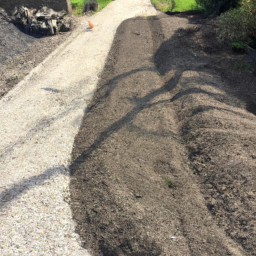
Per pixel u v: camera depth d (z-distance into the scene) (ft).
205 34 32.89
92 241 11.98
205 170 14.34
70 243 11.94
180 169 14.82
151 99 21.22
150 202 13.03
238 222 11.41
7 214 12.95
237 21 28.19
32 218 12.88
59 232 12.37
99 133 18.43
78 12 47.78
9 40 34.76
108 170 14.97
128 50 30.73
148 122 18.60
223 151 14.84
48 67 29.27
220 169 13.88
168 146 16.43
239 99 21.52
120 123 18.90
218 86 22.68
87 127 19.43
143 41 33.04
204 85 21.98
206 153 15.21
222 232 11.33
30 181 14.99
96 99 22.70
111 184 14.10
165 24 37.88
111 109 20.58
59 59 30.91
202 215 12.23
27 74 27.99
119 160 15.67
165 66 26.45
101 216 12.70
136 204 12.88
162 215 12.37
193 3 48.08
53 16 39.86
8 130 19.69
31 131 19.39
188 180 14.15
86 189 14.40
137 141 17.07
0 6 41.34
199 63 26.48
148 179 14.33
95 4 47.88
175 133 17.62
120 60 28.63
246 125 17.24
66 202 13.96
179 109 19.71
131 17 44.11
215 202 12.60
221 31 31.14
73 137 18.75
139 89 22.67
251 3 28.04
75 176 15.53
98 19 44.21
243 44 29.09
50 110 21.72
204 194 13.23
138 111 19.84
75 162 16.57
